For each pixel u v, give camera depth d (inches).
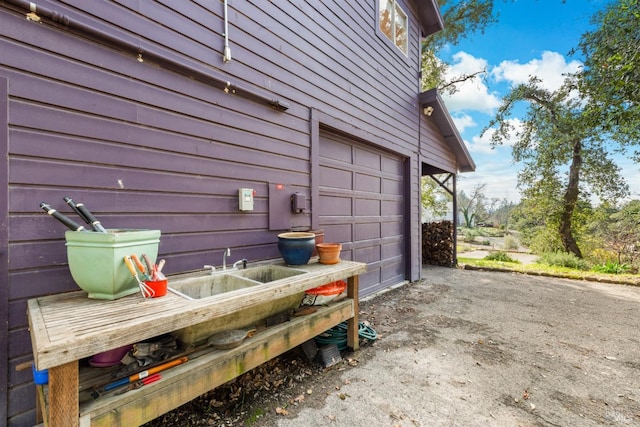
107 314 47.3
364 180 171.3
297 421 67.0
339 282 96.8
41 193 57.8
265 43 104.8
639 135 242.5
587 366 93.9
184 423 66.2
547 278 235.5
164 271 76.9
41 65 57.9
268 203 106.1
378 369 90.7
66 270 60.9
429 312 147.0
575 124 356.5
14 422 54.7
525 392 79.5
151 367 53.8
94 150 64.7
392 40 192.5
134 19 71.0
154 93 74.9
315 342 98.1
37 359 36.2
